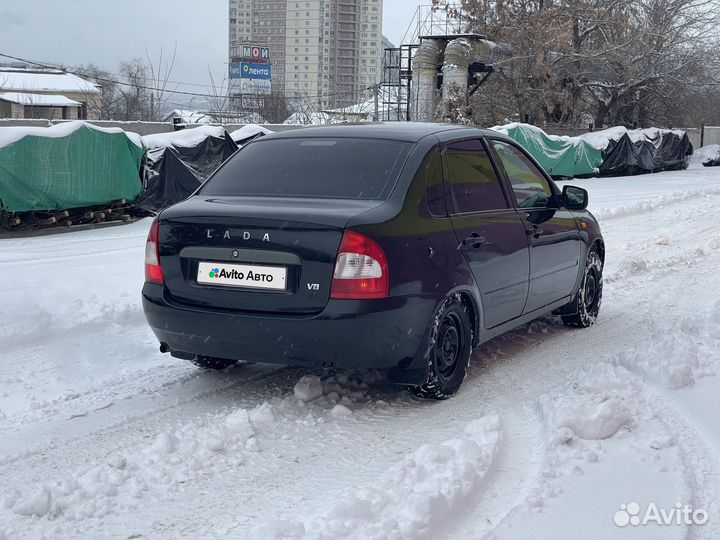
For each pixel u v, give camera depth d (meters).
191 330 4.71
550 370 5.69
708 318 6.48
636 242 12.25
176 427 4.57
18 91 47.75
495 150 5.87
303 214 4.49
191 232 4.73
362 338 4.40
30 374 5.59
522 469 3.91
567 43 34.78
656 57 39.50
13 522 3.39
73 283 8.93
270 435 4.42
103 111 39.78
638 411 4.62
